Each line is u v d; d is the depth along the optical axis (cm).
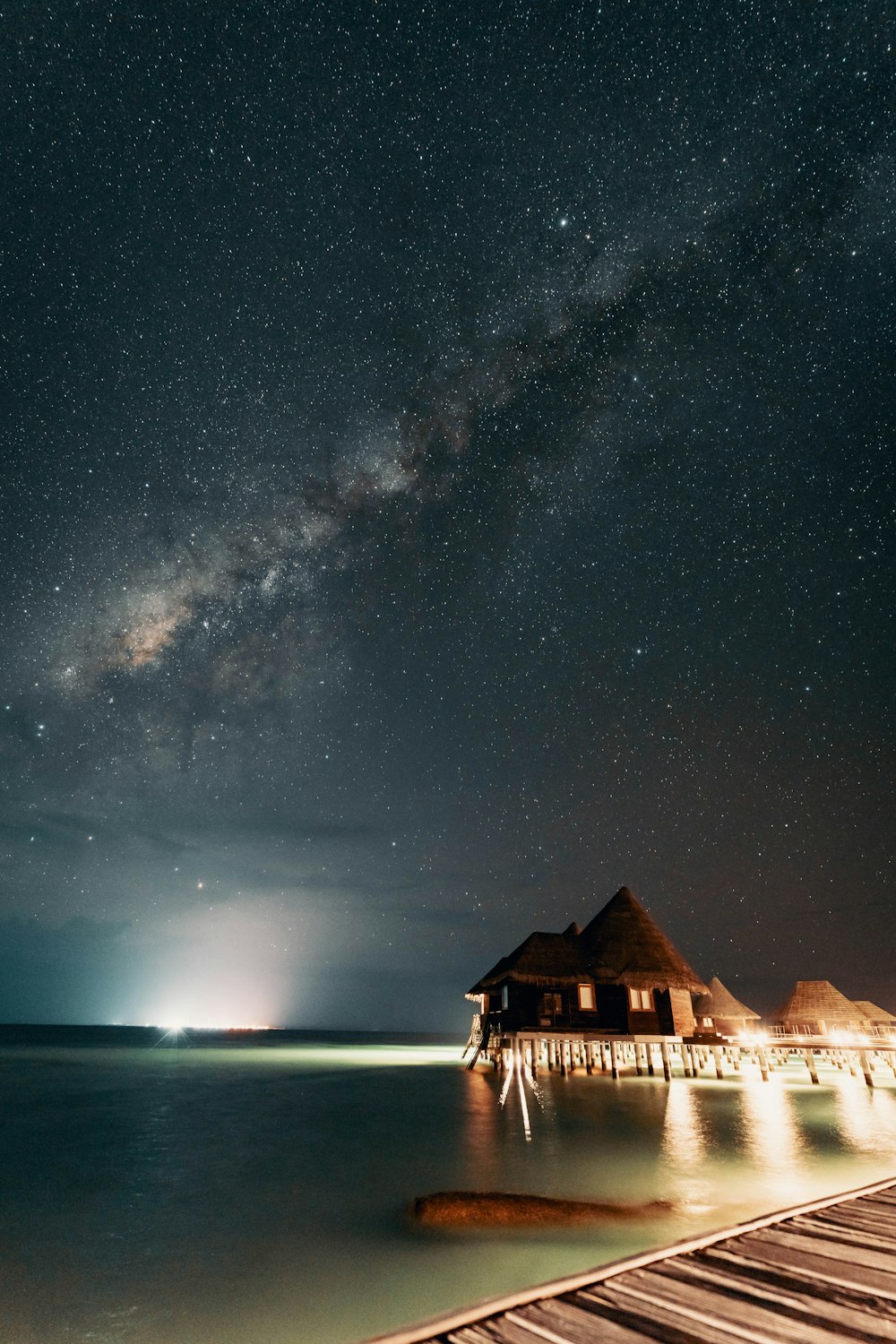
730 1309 490
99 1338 783
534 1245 1037
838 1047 3203
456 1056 6406
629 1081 3203
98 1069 4591
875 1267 565
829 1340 446
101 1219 1201
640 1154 1664
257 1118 2305
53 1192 1373
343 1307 851
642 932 3597
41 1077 3991
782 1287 527
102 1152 1747
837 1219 695
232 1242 1080
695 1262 578
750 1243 624
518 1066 3262
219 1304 866
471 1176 1477
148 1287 918
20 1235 1122
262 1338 779
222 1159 1656
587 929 3747
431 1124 2141
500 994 3722
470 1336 455
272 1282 927
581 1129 2003
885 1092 2892
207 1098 2922
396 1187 1385
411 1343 446
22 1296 894
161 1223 1173
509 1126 2081
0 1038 10956
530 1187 1371
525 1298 504
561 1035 3238
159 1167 1576
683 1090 2903
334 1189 1377
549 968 3406
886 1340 445
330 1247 1050
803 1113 2300
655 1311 489
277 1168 1559
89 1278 949
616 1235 1076
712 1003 4512
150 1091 3180
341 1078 3809
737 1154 1664
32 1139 1944
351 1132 2014
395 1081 3603
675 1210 1198
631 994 3400
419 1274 947
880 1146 1756
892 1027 4422
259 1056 6234
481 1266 970
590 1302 504
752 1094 2788
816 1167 1521
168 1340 777
